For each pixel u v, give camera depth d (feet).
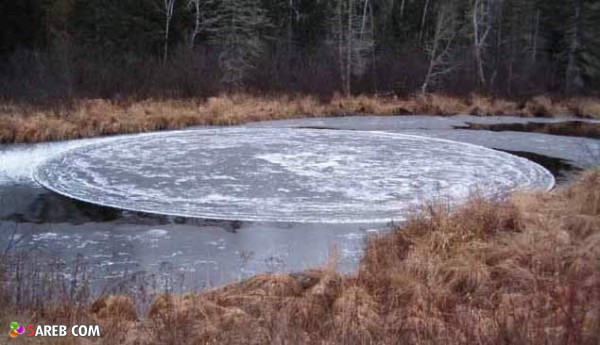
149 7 115.75
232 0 113.60
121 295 23.98
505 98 112.37
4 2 92.07
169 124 80.43
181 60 104.12
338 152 62.13
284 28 131.44
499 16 132.67
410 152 62.80
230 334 19.47
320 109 97.04
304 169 53.42
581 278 23.48
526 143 71.87
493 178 50.60
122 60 103.60
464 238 29.71
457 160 58.49
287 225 37.11
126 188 46.01
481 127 86.94
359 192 45.39
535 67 126.82
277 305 22.68
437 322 20.24
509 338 17.39
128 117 78.69
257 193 44.88
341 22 118.52
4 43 92.17
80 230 35.78
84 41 111.45
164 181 48.37
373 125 86.63
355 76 112.37
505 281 24.63
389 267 27.09
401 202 42.52
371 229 36.35
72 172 51.37
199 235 35.06
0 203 41.42
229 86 101.96
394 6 145.28
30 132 67.56
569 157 62.69
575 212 32.22
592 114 104.22
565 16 131.44
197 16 115.44
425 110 102.68
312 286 25.38
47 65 88.17
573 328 16.74
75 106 78.13
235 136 72.74
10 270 27.50
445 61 120.37
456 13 132.26
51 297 23.38
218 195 44.16
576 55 122.93
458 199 42.83
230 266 30.19
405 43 131.75
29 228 36.04
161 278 28.37
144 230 35.91
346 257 31.48
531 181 49.78
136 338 19.06
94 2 115.14
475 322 19.77
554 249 26.68
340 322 20.68
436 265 26.12
